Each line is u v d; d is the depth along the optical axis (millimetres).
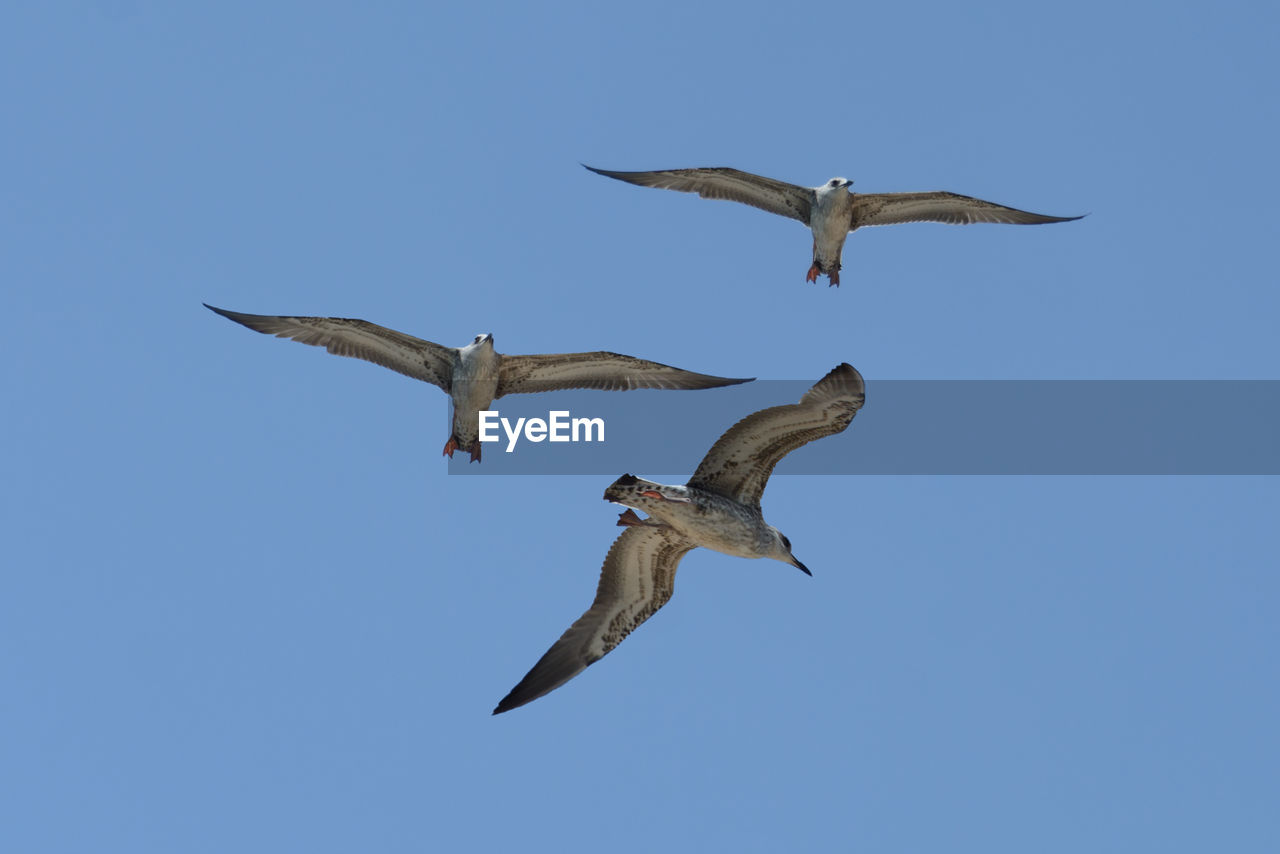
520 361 21172
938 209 26172
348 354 21297
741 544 16344
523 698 17266
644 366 21000
